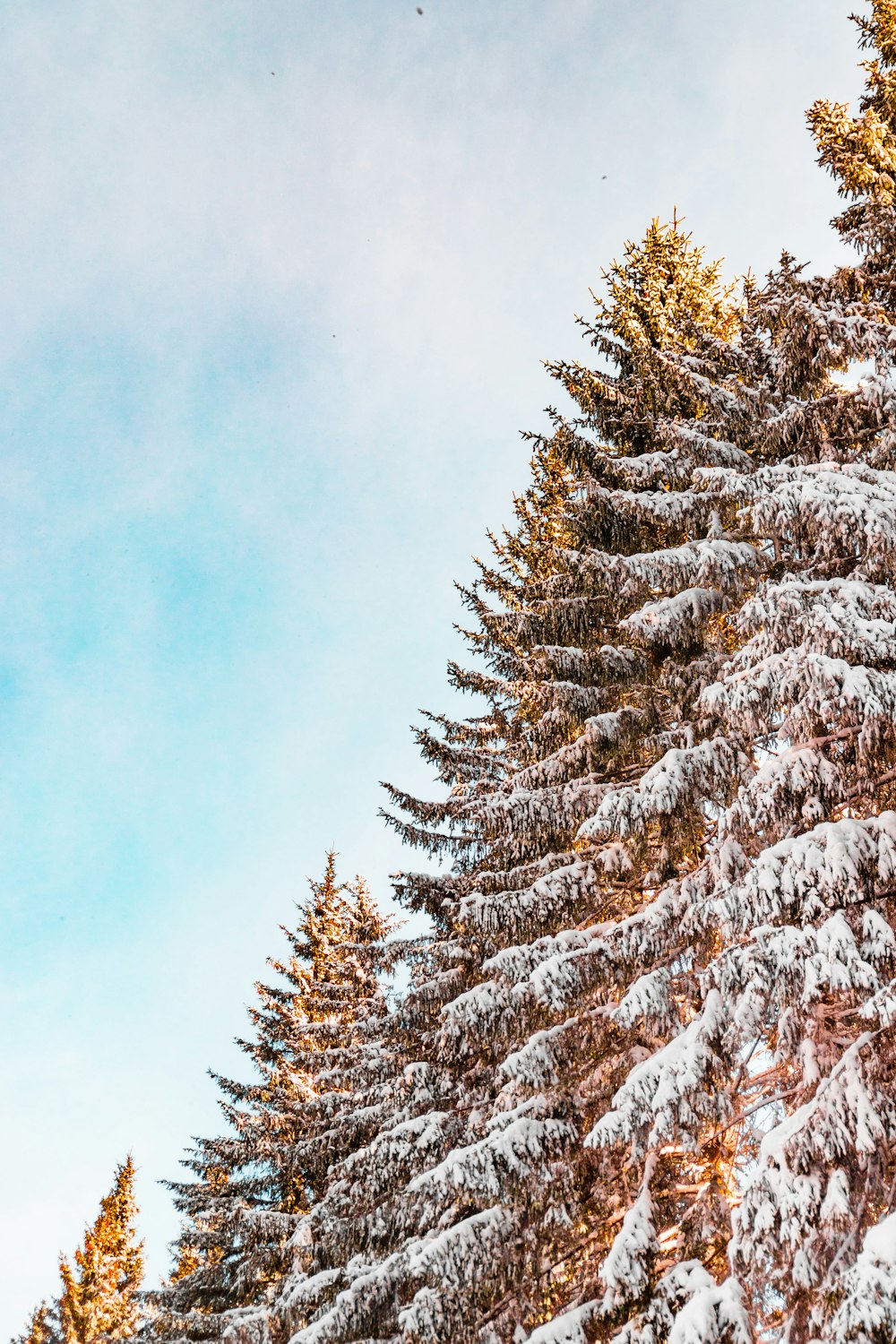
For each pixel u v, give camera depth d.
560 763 10.91
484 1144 8.03
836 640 6.86
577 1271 8.83
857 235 10.11
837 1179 5.61
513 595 16.03
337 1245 11.70
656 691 10.69
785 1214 5.55
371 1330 10.23
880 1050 6.19
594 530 11.66
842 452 9.82
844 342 8.99
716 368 11.49
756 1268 5.71
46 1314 30.12
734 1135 8.20
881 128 11.62
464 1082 11.84
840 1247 5.75
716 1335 5.66
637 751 10.72
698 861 9.81
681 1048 7.05
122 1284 30.09
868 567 7.68
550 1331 7.01
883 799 8.04
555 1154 8.28
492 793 11.73
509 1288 8.46
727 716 7.77
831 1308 5.30
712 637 10.84
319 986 17.42
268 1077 19.03
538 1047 8.67
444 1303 8.23
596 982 8.61
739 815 7.61
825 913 6.39
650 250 14.97
